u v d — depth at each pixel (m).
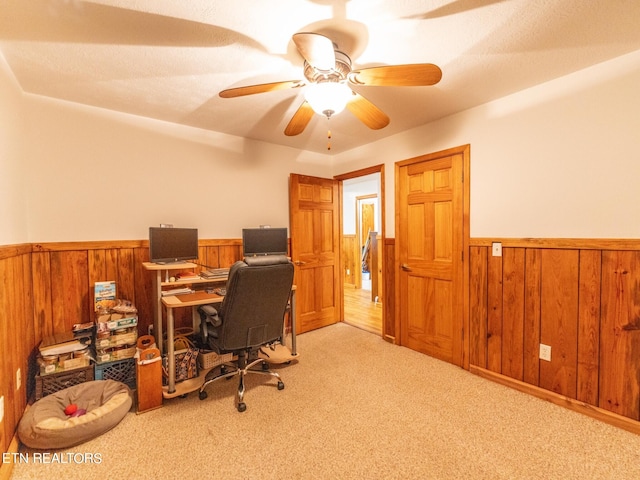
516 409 2.01
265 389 2.29
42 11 1.37
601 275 1.88
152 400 2.02
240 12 1.40
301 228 3.62
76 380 2.07
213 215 3.10
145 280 2.69
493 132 2.38
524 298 2.23
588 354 1.94
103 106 2.46
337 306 4.04
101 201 2.50
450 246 2.72
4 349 1.55
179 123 2.85
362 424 1.85
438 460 1.55
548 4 1.37
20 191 2.06
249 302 2.01
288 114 2.63
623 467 1.50
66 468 1.51
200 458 1.58
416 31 1.56
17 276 1.83
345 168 3.89
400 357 2.88
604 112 1.86
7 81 1.83
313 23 1.49
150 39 1.59
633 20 1.47
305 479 1.44
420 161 2.94
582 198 1.96
